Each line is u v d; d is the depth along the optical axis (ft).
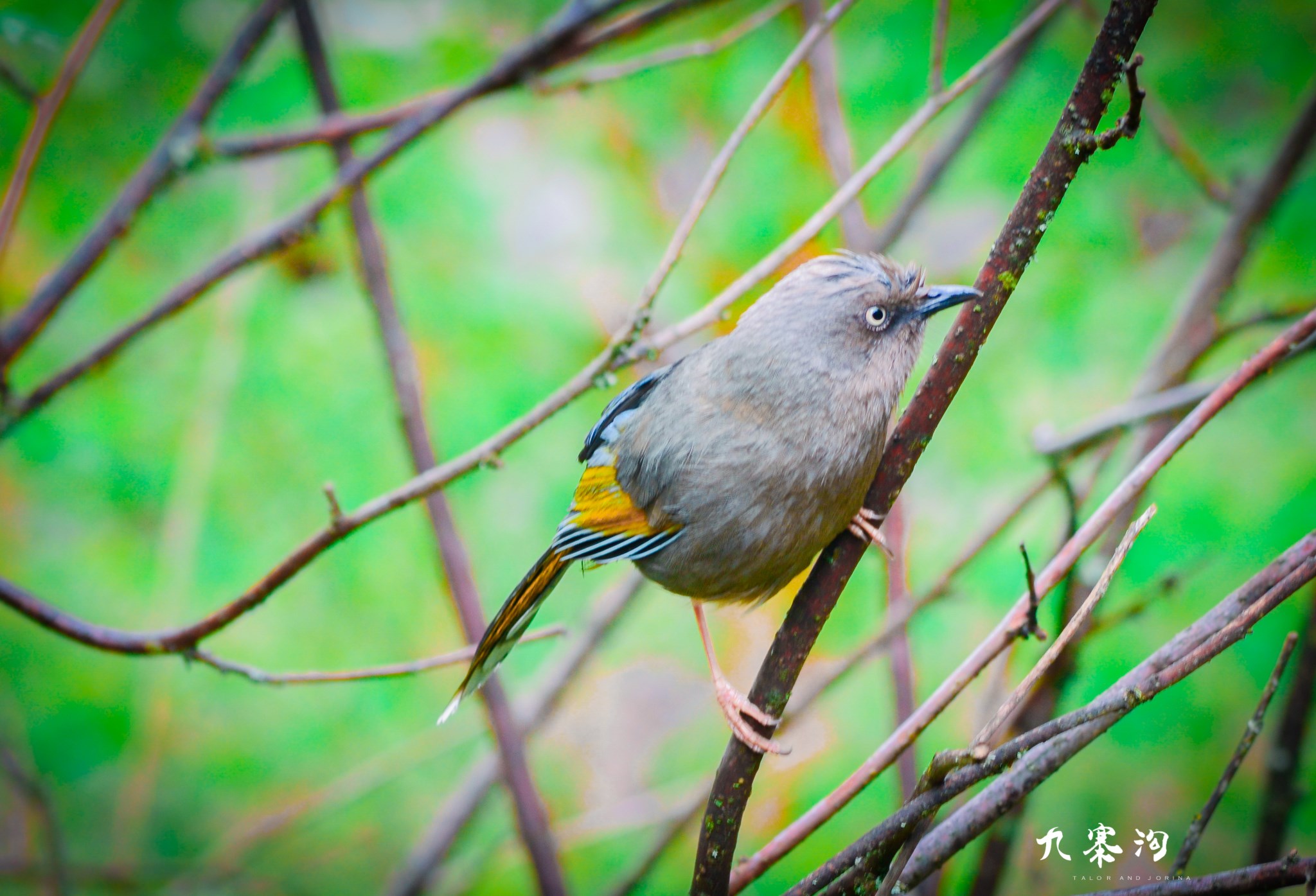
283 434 43.91
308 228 26.20
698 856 18.30
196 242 46.57
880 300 20.02
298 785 40.27
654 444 21.16
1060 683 23.00
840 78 44.11
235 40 27.48
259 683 21.90
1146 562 35.53
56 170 48.06
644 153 46.01
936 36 22.08
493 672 23.49
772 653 18.42
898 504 26.17
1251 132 42.39
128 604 42.22
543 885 26.23
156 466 43.93
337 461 43.70
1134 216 41.47
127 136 48.75
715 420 20.38
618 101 46.37
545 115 46.62
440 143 46.37
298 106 47.37
